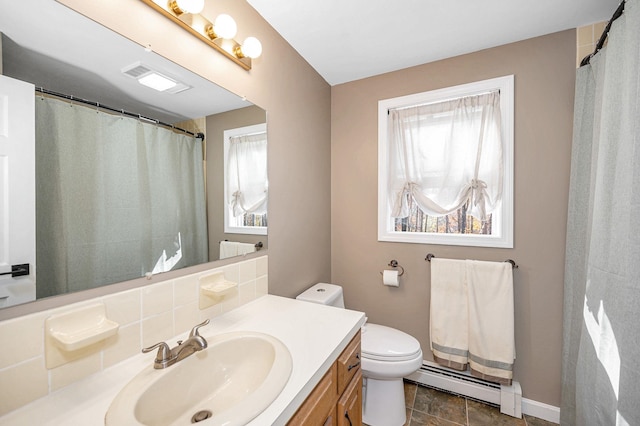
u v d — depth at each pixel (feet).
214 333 3.35
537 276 5.38
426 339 6.38
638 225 3.09
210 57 3.76
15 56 2.10
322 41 5.47
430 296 6.28
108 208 2.69
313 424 2.60
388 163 6.76
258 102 4.66
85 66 2.51
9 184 2.06
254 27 4.54
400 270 6.63
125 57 2.81
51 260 2.28
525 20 4.88
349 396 3.50
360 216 7.07
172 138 3.31
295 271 5.77
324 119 7.03
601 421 3.58
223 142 4.01
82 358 2.41
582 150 4.76
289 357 2.75
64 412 2.05
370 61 6.23
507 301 5.32
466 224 6.19
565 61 5.14
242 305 4.31
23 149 2.14
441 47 5.70
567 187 5.14
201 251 3.65
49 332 2.21
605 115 3.77
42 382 2.17
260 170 4.74
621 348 3.23
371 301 6.96
